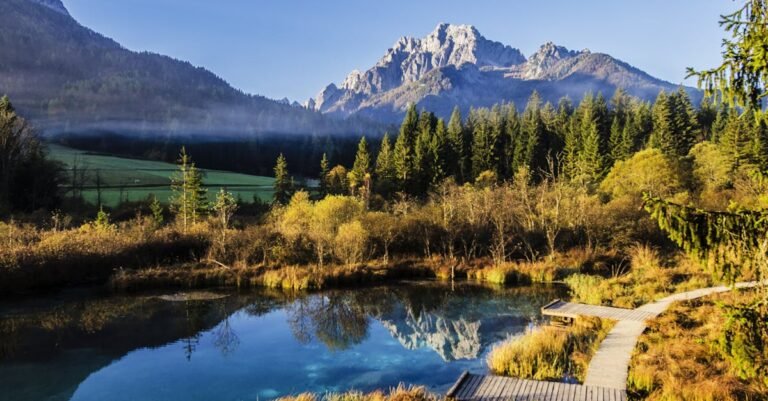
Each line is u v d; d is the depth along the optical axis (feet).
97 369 56.18
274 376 53.98
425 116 304.91
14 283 94.07
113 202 215.51
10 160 175.63
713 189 151.84
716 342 24.99
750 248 24.16
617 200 138.10
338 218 131.85
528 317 79.15
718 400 38.40
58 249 102.53
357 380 52.47
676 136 223.10
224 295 95.71
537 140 252.83
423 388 46.14
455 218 136.87
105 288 98.63
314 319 80.02
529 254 126.62
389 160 254.47
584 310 69.97
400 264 119.03
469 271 114.83
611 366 47.60
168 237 121.80
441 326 75.15
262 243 118.21
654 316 65.67
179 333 71.15
